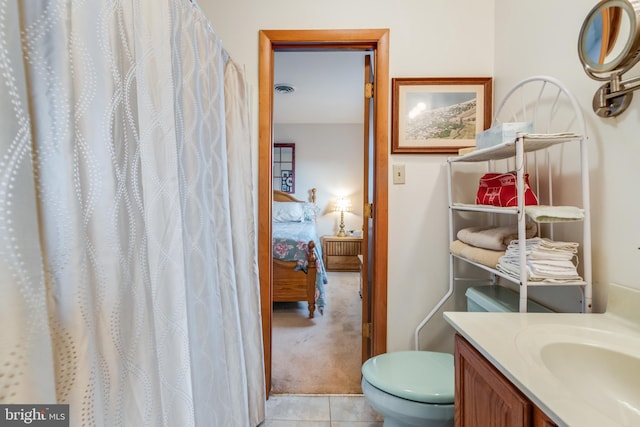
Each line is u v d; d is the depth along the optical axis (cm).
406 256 165
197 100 98
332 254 482
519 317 88
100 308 57
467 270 163
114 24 62
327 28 161
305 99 384
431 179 163
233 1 163
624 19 83
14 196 43
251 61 164
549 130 118
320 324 275
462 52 161
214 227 111
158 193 78
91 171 56
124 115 64
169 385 79
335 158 509
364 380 120
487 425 71
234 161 135
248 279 142
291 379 187
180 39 90
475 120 160
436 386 109
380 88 162
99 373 55
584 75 101
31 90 47
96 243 57
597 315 89
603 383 68
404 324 165
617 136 89
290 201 496
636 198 83
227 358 119
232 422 117
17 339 43
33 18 47
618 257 88
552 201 116
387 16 161
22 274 43
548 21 118
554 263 94
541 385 55
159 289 77
